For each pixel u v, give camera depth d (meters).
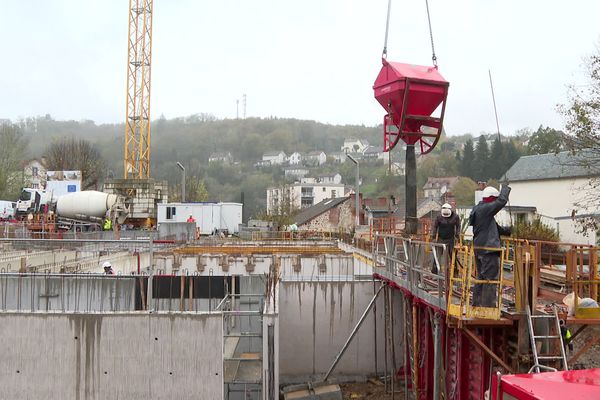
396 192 83.12
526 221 34.59
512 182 41.38
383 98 14.46
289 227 49.88
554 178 37.78
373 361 16.70
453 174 85.12
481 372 10.21
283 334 16.88
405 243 12.58
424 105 13.74
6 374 10.28
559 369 8.57
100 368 10.32
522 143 75.00
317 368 16.88
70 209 35.78
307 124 156.75
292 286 16.98
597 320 8.76
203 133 130.62
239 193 114.81
